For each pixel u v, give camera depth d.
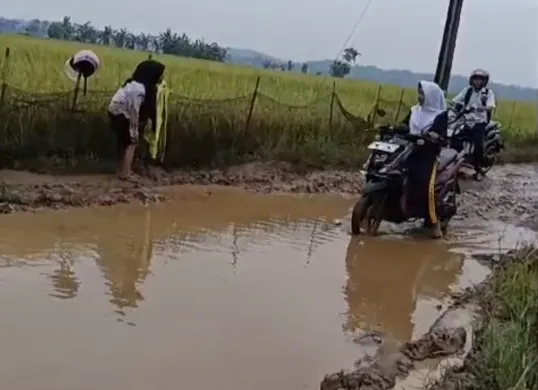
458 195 11.92
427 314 6.20
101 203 8.98
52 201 8.70
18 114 10.09
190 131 11.36
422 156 8.55
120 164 10.20
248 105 12.77
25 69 11.86
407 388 4.62
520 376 4.19
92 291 5.99
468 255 8.25
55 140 10.27
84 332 5.10
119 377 4.45
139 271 6.64
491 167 15.05
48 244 7.22
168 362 4.71
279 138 12.80
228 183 11.01
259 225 8.88
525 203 11.82
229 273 6.79
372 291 6.70
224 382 4.50
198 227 8.46
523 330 4.86
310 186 11.42
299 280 6.79
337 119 14.27
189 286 6.30
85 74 10.68
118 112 9.86
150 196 9.55
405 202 8.60
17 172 9.62
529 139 19.45
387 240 8.67
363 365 4.93
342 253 7.92
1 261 6.57
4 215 8.05
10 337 4.90
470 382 4.53
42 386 4.25
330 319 5.83
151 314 5.54
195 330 5.29
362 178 12.38
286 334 5.39
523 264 6.82
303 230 8.84
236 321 5.54
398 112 15.96
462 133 13.10
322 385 4.52
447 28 16.38
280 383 4.56
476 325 5.64
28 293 5.81
